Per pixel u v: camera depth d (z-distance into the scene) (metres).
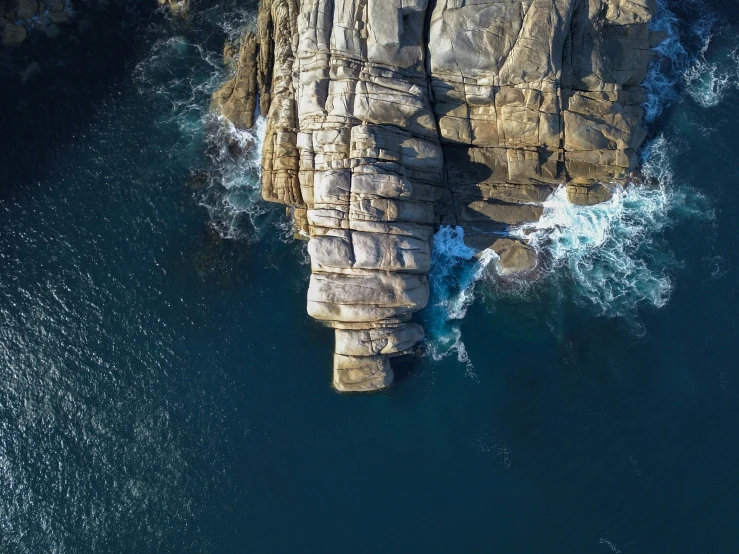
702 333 43.34
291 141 43.12
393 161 40.97
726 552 38.47
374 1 39.34
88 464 42.16
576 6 41.41
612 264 45.12
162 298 45.50
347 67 40.34
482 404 42.66
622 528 39.28
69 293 45.81
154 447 42.44
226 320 44.94
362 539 39.84
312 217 40.81
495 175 44.16
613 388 42.47
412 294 41.19
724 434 41.06
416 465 41.44
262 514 40.59
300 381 43.41
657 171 46.22
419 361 43.75
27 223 47.19
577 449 41.25
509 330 44.22
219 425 42.72
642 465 40.66
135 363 44.25
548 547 39.12
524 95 41.53
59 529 40.66
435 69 41.03
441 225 45.44
